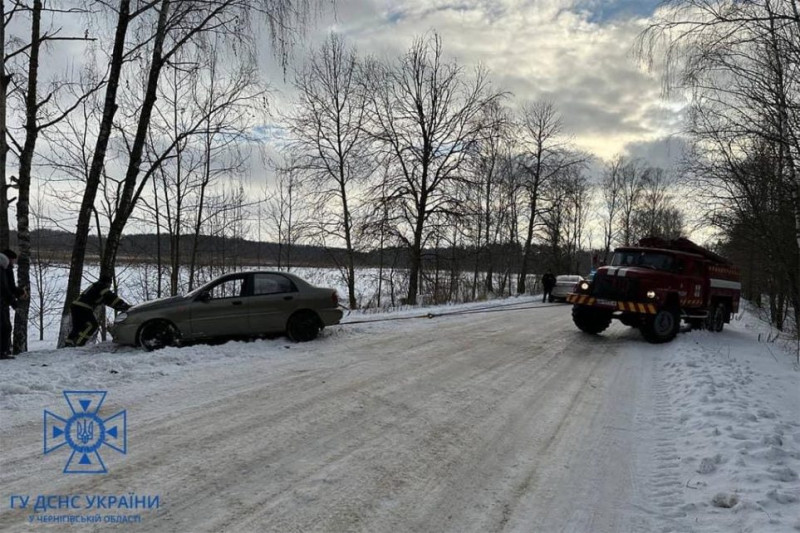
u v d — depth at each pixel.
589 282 13.34
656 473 4.80
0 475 4.24
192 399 6.49
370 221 26.91
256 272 10.65
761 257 22.25
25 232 11.13
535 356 10.28
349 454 4.95
